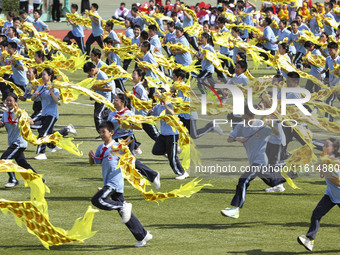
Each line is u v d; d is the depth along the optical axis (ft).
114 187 88.02
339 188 85.66
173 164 124.06
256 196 115.03
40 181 81.35
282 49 167.22
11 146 116.67
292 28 230.89
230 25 245.45
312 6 355.15
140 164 115.34
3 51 185.88
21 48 228.63
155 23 266.98
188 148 102.58
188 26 271.69
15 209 81.46
